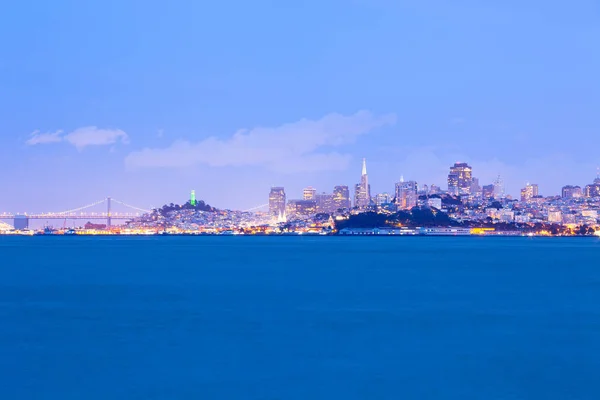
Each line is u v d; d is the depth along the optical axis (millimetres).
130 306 154125
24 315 141250
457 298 168000
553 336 115938
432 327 124562
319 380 87375
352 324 127812
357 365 95125
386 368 93500
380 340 112500
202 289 190625
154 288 194125
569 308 149625
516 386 85312
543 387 84812
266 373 90688
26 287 198750
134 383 86125
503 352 103438
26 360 98125
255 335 116875
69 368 93500
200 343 109875
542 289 190625
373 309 147750
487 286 198750
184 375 89750
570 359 98812
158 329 123000
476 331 120750
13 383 86250
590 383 86625
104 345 108688
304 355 100938
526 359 98875
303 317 136000
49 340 113000
